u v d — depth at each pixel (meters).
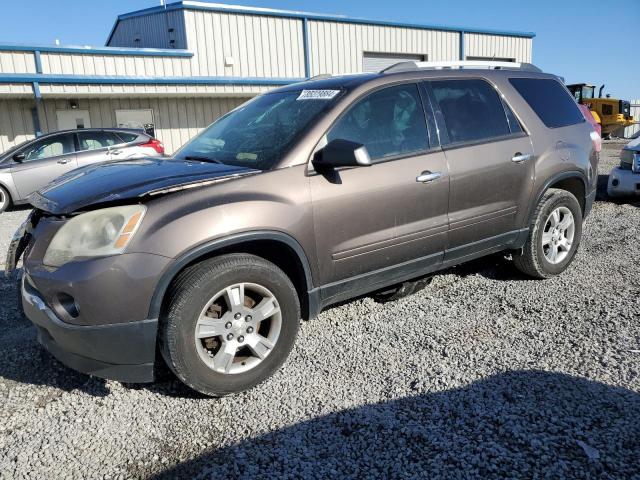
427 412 2.83
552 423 2.67
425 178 3.72
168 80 16.45
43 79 14.58
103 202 2.86
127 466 2.54
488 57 27.27
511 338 3.67
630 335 3.62
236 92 17.94
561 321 3.91
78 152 11.59
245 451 2.60
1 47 14.93
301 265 3.28
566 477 2.30
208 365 2.99
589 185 5.01
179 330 2.86
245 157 3.49
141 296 2.78
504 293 4.52
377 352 3.55
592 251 5.74
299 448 2.60
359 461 2.49
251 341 3.13
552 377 3.11
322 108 3.54
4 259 6.43
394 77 3.84
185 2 18.64
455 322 3.97
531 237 4.55
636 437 2.53
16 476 2.49
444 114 3.99
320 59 21.98
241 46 20.03
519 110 4.46
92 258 2.76
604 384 3.01
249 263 3.04
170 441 2.72
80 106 16.86
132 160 3.88
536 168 4.43
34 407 3.07
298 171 3.27
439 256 3.98
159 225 2.82
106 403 3.10
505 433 2.61
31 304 2.96
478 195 4.07
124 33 22.64
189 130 18.84
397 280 3.86
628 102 28.45
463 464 2.42
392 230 3.63
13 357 3.69
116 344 2.80
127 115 17.66
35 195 3.37
